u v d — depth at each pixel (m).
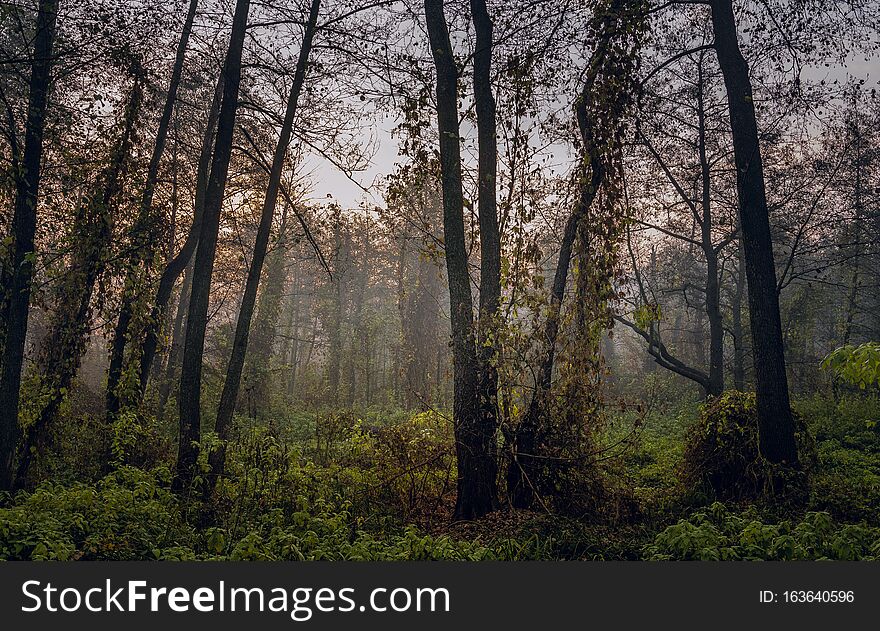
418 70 12.47
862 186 26.55
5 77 13.70
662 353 21.08
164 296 16.73
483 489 10.79
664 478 14.45
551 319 11.40
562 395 11.29
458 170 11.80
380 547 7.89
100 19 12.64
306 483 10.52
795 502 10.88
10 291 11.36
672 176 22.03
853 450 18.88
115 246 13.98
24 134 11.83
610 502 10.74
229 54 13.69
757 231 12.84
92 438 13.39
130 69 13.59
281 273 31.64
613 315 11.73
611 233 11.53
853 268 31.52
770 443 11.87
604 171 11.68
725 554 7.22
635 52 11.88
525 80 11.83
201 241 13.20
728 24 13.64
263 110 13.94
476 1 12.66
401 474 11.52
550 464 10.94
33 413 12.26
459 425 10.99
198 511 10.02
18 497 9.84
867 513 10.22
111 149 13.72
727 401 12.88
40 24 11.66
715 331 21.12
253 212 22.59
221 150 13.42
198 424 12.70
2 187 11.14
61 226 13.56
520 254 11.55
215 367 29.06
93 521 8.25
